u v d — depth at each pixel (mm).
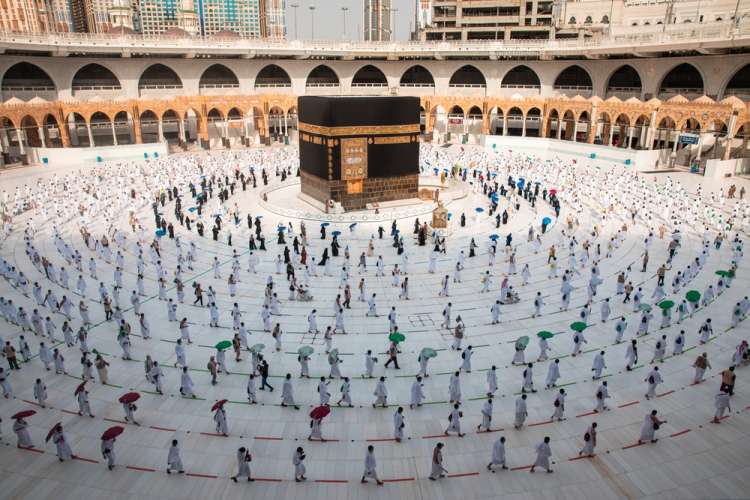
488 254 32875
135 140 73500
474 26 101812
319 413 15750
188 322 24656
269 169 60875
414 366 20797
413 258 32781
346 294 25859
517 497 14195
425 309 25812
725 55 61156
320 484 14695
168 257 33031
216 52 76375
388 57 86812
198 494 14328
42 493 14367
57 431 15414
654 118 59969
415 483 14727
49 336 22797
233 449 16141
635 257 32562
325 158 41250
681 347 21328
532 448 16094
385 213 40188
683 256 32594
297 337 23109
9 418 17641
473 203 46156
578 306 26109
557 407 17219
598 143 76938
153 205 42281
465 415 17703
